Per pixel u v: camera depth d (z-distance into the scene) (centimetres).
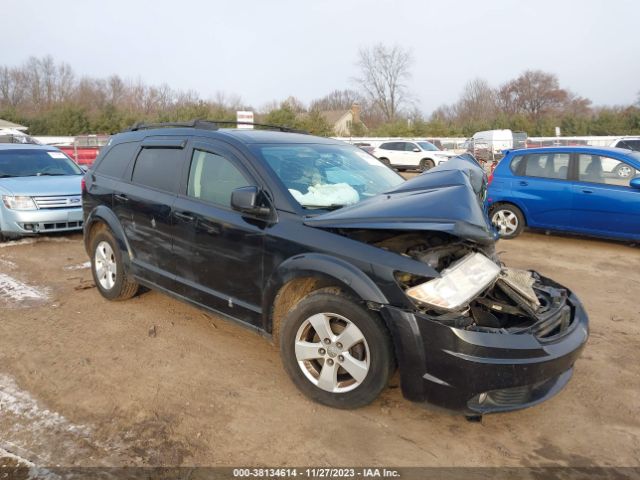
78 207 816
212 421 316
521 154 878
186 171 427
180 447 290
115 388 353
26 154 911
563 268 695
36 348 415
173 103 5900
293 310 332
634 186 758
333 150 450
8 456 279
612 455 292
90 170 545
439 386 286
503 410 286
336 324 322
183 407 330
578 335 319
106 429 306
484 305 334
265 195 361
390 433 307
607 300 559
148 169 468
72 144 2434
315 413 325
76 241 814
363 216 309
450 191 311
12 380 362
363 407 329
